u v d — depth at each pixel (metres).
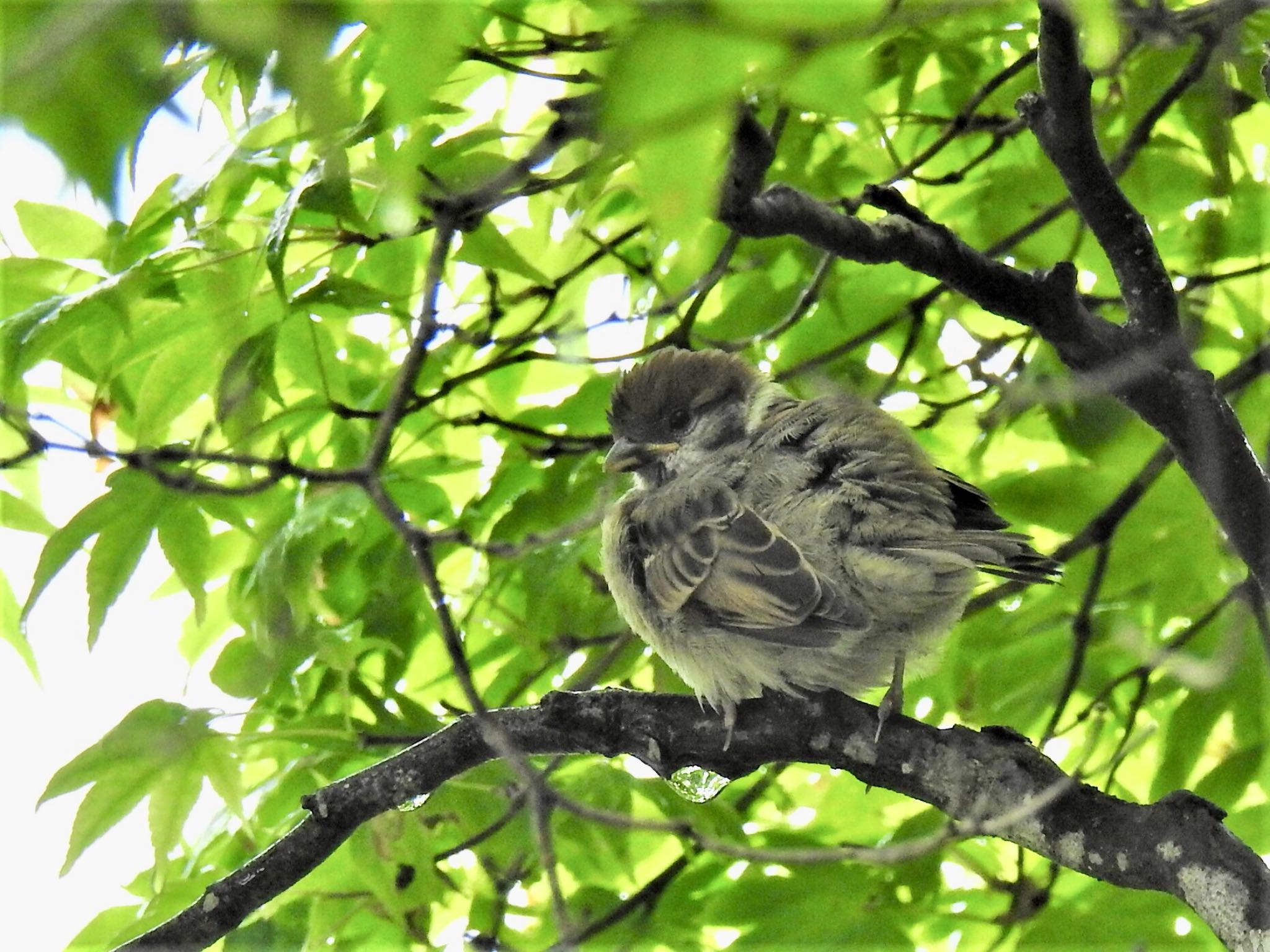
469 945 9.35
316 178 7.88
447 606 5.98
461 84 8.88
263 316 9.03
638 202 10.26
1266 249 9.91
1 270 9.31
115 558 8.98
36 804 8.38
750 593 8.34
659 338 11.28
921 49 9.38
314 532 9.45
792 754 7.82
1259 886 6.18
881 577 8.25
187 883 9.00
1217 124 9.07
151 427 9.00
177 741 8.54
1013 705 10.34
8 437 9.72
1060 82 7.32
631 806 9.57
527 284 11.08
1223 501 7.95
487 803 9.46
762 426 9.55
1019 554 8.25
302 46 2.92
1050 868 9.37
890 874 9.23
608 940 9.76
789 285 11.20
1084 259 10.75
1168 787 9.48
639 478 10.33
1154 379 7.97
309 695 9.70
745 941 8.99
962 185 11.07
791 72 3.16
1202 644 9.76
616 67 3.04
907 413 11.32
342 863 9.23
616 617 10.48
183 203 8.70
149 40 2.91
